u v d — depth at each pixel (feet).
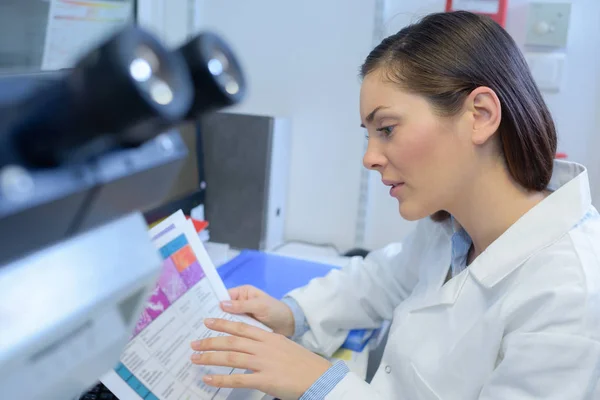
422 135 2.35
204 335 2.54
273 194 4.81
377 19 4.63
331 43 4.77
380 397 2.32
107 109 0.83
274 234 4.98
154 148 1.13
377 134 2.51
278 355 2.39
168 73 0.92
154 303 2.45
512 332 2.25
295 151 5.07
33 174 0.88
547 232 2.41
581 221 2.45
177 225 2.75
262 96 5.05
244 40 4.99
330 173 5.02
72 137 0.87
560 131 4.50
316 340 3.16
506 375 2.16
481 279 2.50
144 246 1.21
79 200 0.97
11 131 0.86
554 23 4.31
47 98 0.85
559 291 2.12
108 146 0.98
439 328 2.64
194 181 4.57
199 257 2.80
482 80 2.33
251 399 2.49
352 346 3.28
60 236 1.01
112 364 1.34
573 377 2.02
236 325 2.51
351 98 4.82
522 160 2.48
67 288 1.00
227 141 4.62
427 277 3.05
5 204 0.81
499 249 2.49
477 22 2.45
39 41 4.07
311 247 5.06
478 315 2.52
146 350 2.32
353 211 5.04
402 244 3.60
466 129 2.37
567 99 4.45
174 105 0.87
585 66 4.36
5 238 0.87
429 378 2.54
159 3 5.13
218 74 1.09
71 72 0.86
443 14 2.52
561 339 2.03
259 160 4.59
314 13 4.76
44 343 0.97
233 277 3.97
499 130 2.45
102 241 1.11
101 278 1.07
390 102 2.37
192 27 5.10
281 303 3.14
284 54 4.91
